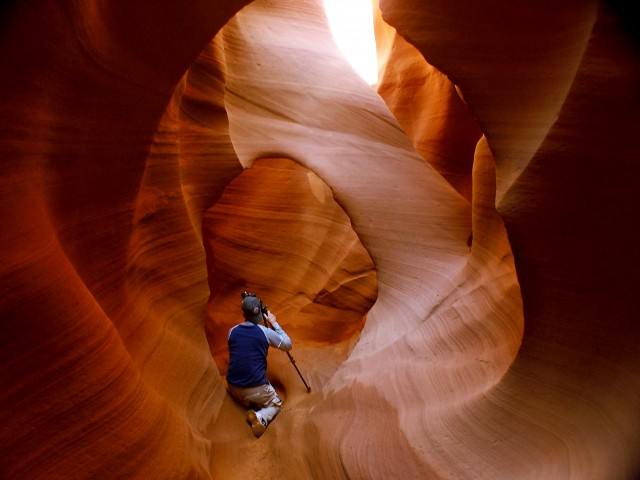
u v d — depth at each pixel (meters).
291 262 6.60
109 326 1.96
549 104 1.90
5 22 1.47
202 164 4.38
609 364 1.86
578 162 1.79
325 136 5.22
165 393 2.66
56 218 1.95
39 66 1.65
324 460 2.74
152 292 3.07
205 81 4.39
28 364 1.55
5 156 1.56
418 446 2.47
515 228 1.96
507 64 2.12
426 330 3.51
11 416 1.50
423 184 5.04
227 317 6.23
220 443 2.81
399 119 7.64
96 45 1.95
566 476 1.88
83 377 1.74
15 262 1.54
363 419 2.96
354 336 5.44
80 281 1.88
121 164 2.40
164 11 2.25
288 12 5.93
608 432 1.83
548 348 2.02
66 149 1.95
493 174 3.23
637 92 1.67
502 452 2.19
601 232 1.80
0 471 1.47
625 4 1.72
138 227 2.89
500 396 2.24
